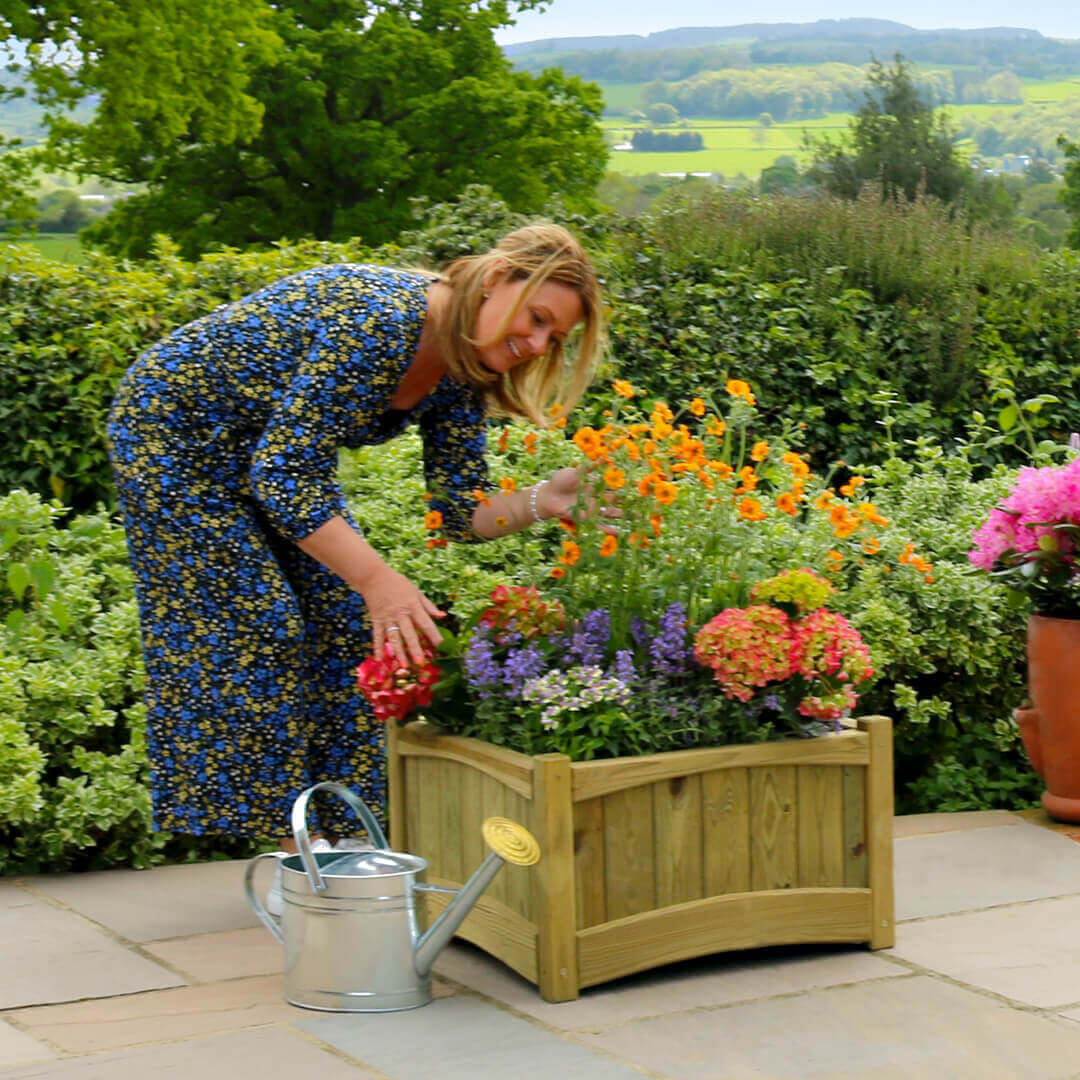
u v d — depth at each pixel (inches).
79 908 115.8
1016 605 142.6
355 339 95.8
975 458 235.9
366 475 176.1
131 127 805.9
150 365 102.7
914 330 241.8
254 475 96.7
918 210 266.7
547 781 92.4
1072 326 250.5
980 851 133.6
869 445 231.6
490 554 160.1
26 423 179.2
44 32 777.6
